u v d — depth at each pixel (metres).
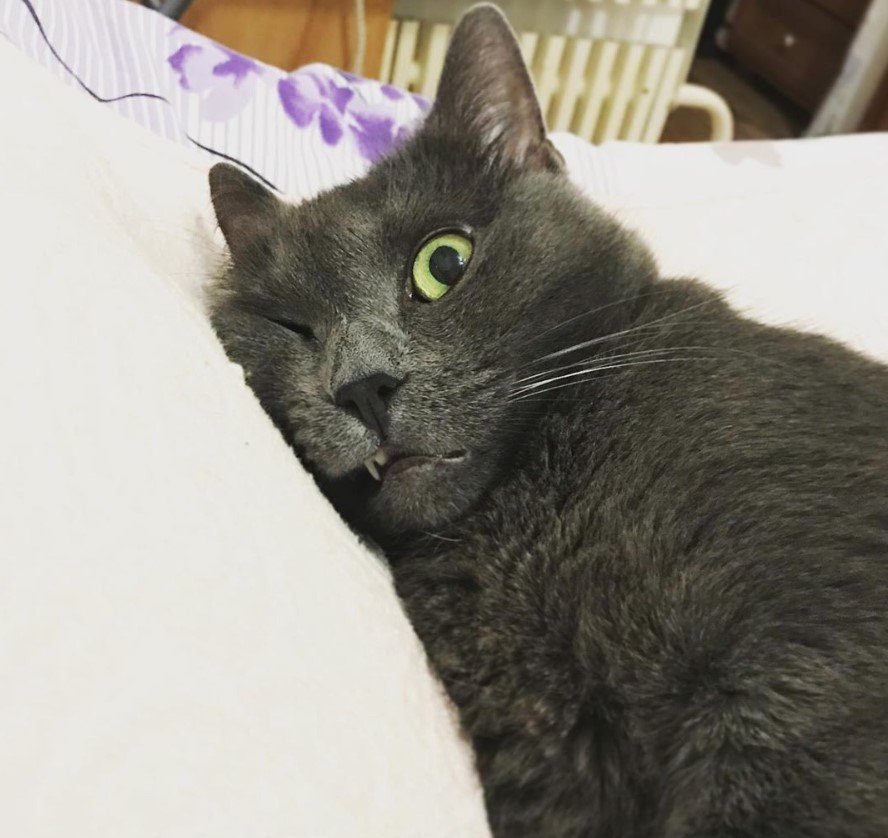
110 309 0.18
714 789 0.17
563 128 0.71
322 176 0.36
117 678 0.13
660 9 0.66
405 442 0.22
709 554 0.19
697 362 0.22
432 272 0.24
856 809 0.16
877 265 0.40
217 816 0.12
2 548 0.13
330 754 0.15
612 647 0.18
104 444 0.15
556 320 0.24
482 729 0.20
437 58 0.64
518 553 0.21
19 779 0.12
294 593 0.16
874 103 0.84
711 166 0.44
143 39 0.34
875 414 0.21
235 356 0.25
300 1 0.50
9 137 0.22
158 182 0.29
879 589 0.18
